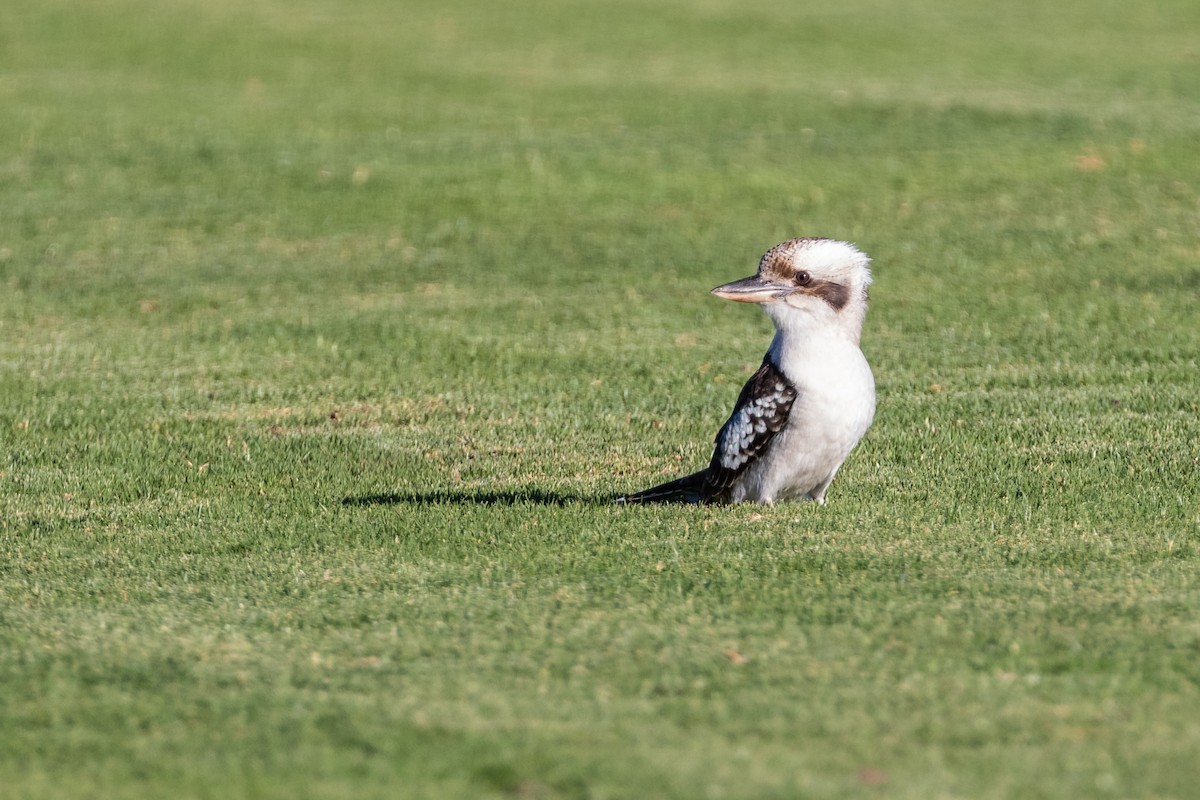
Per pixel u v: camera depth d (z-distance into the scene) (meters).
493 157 29.48
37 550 11.05
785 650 8.38
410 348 19.36
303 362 18.77
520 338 19.78
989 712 7.50
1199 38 41.53
